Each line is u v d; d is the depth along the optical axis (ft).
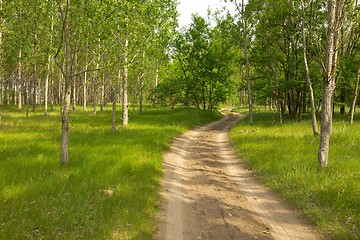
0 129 59.72
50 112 115.96
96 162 34.40
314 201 24.32
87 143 46.32
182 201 25.40
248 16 85.61
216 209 23.75
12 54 95.86
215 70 128.26
